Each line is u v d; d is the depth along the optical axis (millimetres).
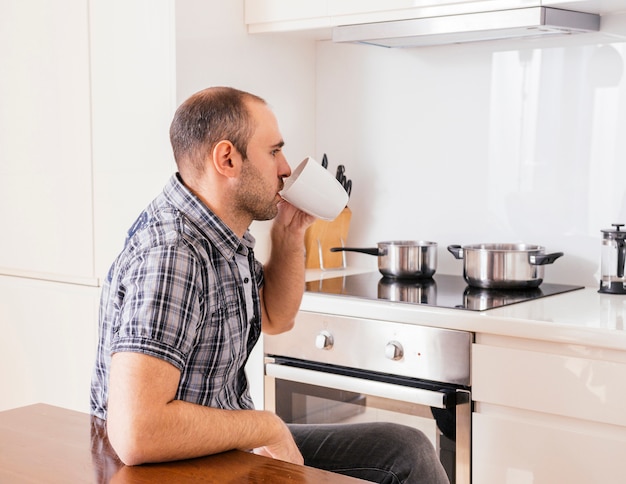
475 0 2266
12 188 2941
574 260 2521
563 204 2529
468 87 2684
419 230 2830
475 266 2395
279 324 1943
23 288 2941
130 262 1428
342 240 2941
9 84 2893
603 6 2234
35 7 2779
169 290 1357
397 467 1804
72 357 2824
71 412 1467
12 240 2969
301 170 1799
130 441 1226
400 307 2168
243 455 1294
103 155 2658
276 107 2844
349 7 2480
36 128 2834
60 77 2740
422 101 2785
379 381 2211
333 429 1937
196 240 1469
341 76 2959
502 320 1984
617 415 1854
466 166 2711
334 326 2299
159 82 2488
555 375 1931
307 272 2826
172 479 1167
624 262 2314
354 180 2965
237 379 1680
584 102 2463
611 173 2432
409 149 2830
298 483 1150
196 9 2498
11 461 1222
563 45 2482
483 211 2688
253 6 2645
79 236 2756
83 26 2658
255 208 1576
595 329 1857
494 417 2039
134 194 2592
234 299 1534
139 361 1289
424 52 2764
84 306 2764
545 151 2549
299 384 2402
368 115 2912
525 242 2611
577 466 1924
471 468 2088
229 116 1520
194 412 1311
